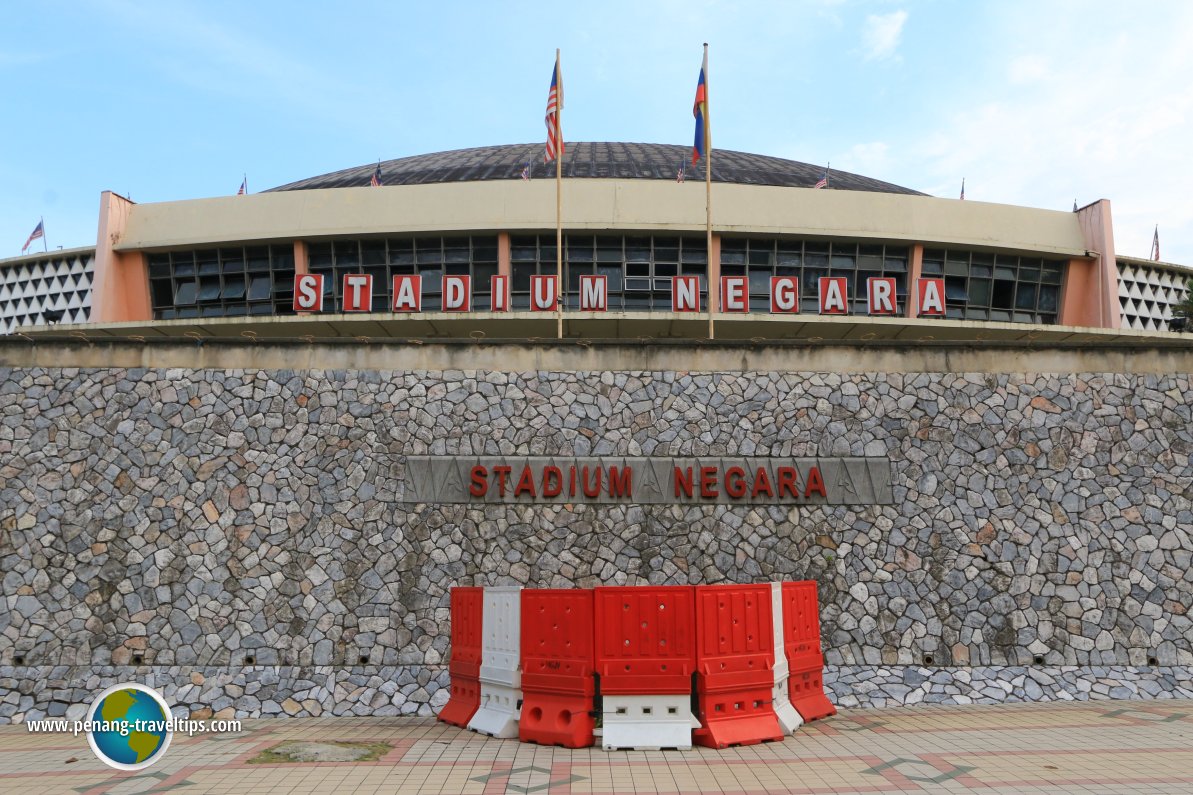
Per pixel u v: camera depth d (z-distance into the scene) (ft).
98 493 55.83
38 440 56.59
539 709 40.40
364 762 36.78
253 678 51.98
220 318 93.61
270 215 102.22
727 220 101.14
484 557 55.36
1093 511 56.29
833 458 57.16
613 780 33.14
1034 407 57.93
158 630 53.72
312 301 98.27
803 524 56.03
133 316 104.99
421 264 101.65
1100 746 38.27
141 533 55.21
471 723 43.62
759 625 41.16
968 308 107.34
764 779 33.12
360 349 58.29
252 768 36.06
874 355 58.80
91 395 57.31
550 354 58.75
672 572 55.42
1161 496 56.65
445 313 93.35
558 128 77.15
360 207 101.30
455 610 47.42
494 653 43.04
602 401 58.13
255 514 55.62
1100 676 52.85
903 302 105.40
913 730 42.39
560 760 36.40
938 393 58.18
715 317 93.50
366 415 57.31
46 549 54.95
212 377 57.62
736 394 58.29
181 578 54.54
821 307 98.32
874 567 55.31
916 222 104.32
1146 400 58.13
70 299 122.42
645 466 56.85
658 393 58.29
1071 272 109.50
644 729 38.45
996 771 33.96
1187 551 55.77
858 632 54.13
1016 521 56.08
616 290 101.30
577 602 39.93
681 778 33.35
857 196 103.96
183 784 33.68
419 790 32.22
